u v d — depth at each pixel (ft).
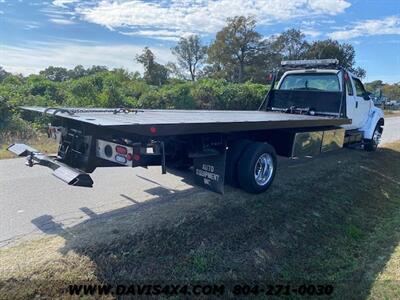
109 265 10.61
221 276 11.34
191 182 19.29
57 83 61.21
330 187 20.40
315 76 27.09
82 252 10.98
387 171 27.09
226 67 214.90
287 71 29.09
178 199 16.24
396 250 14.76
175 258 11.55
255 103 70.13
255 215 15.05
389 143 40.04
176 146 14.42
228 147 16.57
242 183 16.61
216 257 12.06
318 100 26.50
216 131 13.67
